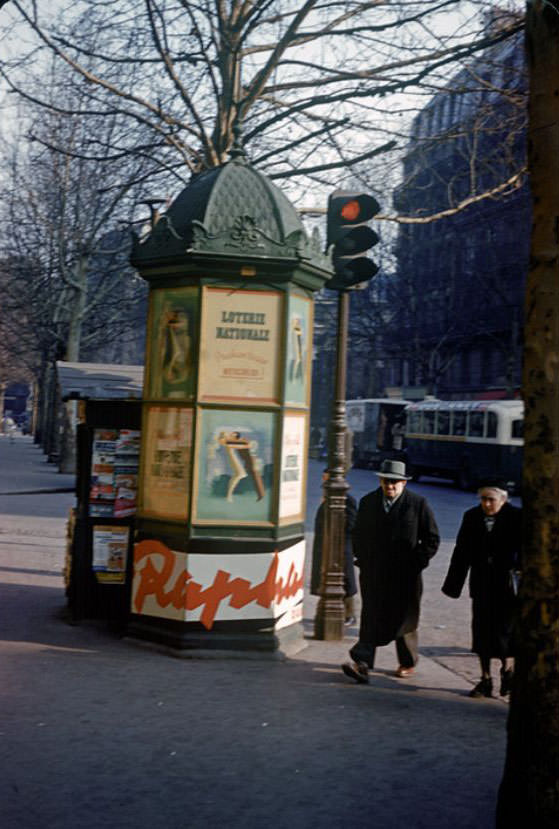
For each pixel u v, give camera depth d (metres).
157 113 12.00
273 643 7.73
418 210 12.88
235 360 7.78
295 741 5.58
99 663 7.27
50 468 33.56
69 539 9.42
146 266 7.92
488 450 32.81
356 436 46.78
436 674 7.65
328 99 11.15
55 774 4.85
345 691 6.84
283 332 7.83
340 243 8.54
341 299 8.91
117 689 6.54
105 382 9.70
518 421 32.41
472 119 12.06
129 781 4.80
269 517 7.82
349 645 8.55
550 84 4.04
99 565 8.72
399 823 4.41
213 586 7.69
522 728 3.94
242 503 7.78
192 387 7.75
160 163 12.98
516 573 6.80
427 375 50.16
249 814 4.45
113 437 8.81
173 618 7.72
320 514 9.28
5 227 31.41
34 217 29.78
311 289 8.27
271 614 7.79
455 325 47.16
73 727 5.64
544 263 4.00
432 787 4.90
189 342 7.78
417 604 7.36
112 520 8.75
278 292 7.81
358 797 4.72
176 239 7.68
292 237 7.70
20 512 18.58
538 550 3.95
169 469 7.84
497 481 6.86
